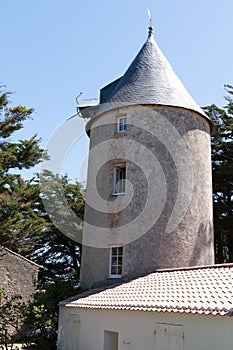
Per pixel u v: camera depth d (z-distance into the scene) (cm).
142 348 1280
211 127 2472
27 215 2795
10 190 2666
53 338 2133
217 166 3544
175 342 1155
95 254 2141
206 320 1066
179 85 2353
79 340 1683
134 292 1562
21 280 2872
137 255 1994
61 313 1941
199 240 2092
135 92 2259
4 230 2494
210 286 1311
